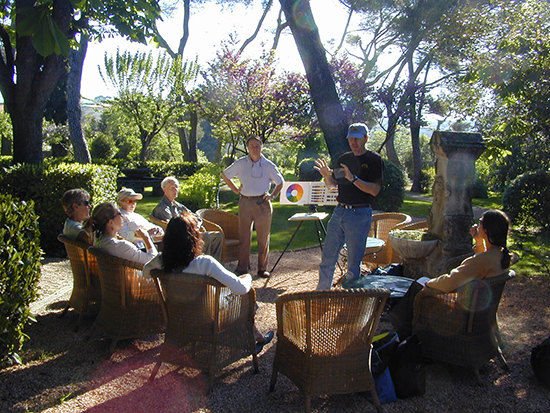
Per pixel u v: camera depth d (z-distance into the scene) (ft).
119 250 11.31
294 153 98.27
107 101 74.18
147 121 75.82
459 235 14.83
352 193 13.74
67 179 22.18
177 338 9.98
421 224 17.78
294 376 9.11
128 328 11.43
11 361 10.71
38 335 12.60
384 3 57.88
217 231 18.63
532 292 16.44
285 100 49.37
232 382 10.19
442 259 14.87
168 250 9.57
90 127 115.03
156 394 9.59
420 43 59.72
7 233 10.55
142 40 21.30
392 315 11.91
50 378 10.19
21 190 22.15
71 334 12.72
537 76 19.11
